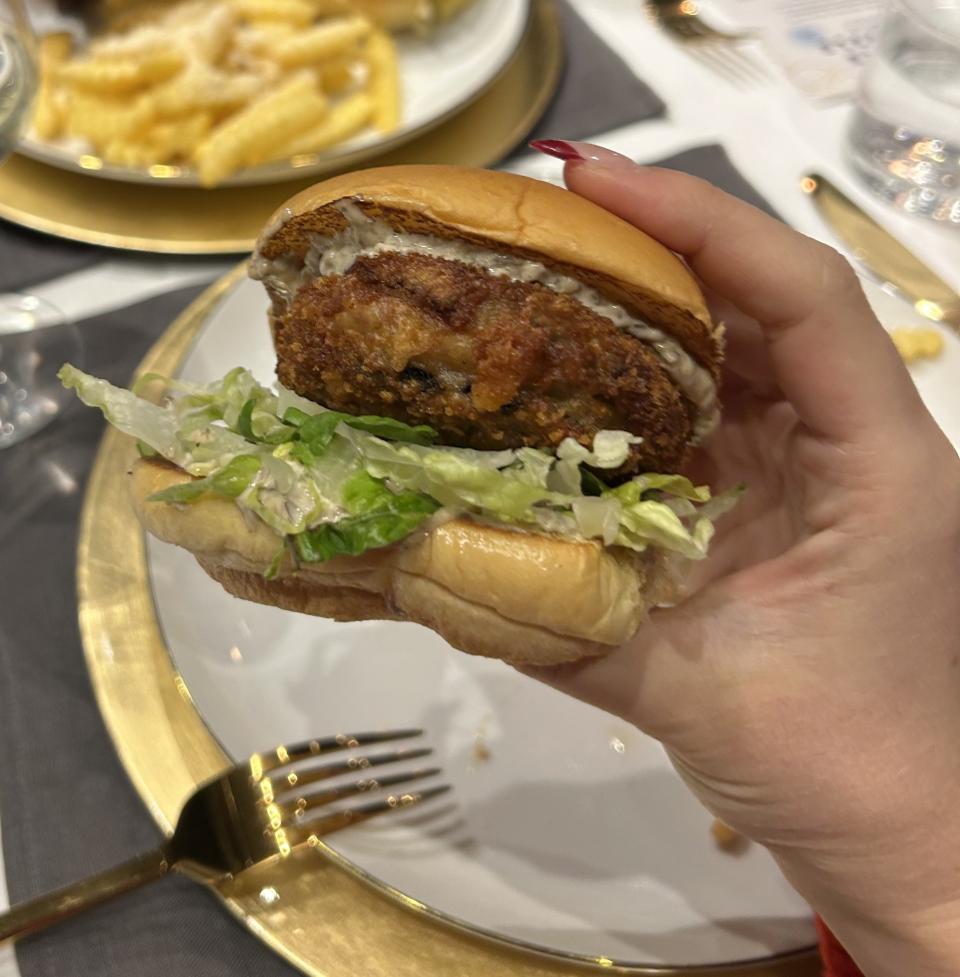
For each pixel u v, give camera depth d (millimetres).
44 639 322
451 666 313
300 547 220
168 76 433
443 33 508
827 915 252
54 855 280
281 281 250
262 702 303
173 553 321
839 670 239
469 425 232
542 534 220
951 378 361
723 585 254
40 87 412
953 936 234
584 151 255
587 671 242
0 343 388
